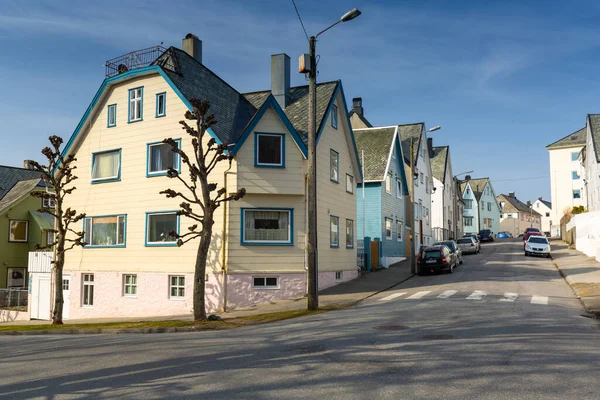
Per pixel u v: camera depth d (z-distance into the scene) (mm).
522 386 7059
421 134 50781
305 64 18172
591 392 6754
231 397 6719
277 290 22906
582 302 18000
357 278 28688
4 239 37438
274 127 23281
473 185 102000
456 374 7746
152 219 24406
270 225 23297
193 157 23359
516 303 17391
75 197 26656
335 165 27703
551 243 59250
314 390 6980
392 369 8133
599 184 49219
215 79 27312
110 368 8828
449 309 15859
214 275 22531
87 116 26219
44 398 7008
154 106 24578
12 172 44969
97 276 25562
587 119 55281
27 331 17984
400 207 42250
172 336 13336
